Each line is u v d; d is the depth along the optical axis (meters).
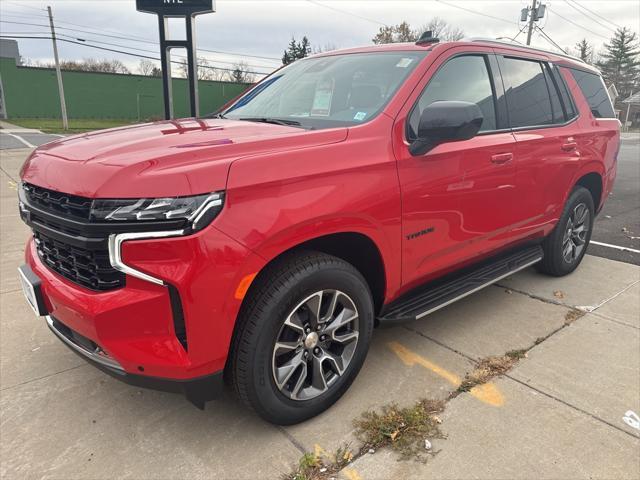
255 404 2.29
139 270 1.92
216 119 3.24
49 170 2.23
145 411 2.62
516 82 3.61
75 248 2.11
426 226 2.80
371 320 2.68
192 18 9.60
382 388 2.82
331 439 2.41
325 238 2.42
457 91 3.10
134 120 44.06
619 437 2.44
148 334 2.01
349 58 3.38
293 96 3.28
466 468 2.23
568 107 4.16
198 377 2.08
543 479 2.17
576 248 4.61
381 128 2.62
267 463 2.26
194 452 2.32
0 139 20.91
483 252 3.39
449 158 2.86
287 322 2.28
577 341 3.39
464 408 2.65
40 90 40.97
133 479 2.16
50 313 2.42
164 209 1.88
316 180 2.25
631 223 7.02
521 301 4.05
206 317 2.00
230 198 1.99
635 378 2.95
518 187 3.47
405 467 2.24
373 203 2.46
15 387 2.80
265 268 2.24
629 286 4.40
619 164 15.55
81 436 2.42
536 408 2.66
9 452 2.30
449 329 3.55
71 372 2.96
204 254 1.93
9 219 6.43
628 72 72.12
